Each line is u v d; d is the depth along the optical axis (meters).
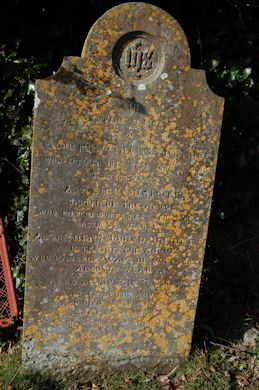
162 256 2.44
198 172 2.36
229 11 3.00
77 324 2.48
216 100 2.28
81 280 2.43
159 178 2.34
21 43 2.83
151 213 2.38
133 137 2.28
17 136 2.86
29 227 2.33
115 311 2.49
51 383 2.52
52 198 2.30
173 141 2.30
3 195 2.93
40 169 2.26
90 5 2.89
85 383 2.55
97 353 2.54
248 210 3.31
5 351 2.67
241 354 2.66
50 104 2.20
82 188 2.31
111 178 2.31
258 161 3.18
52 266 2.39
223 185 3.23
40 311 2.44
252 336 2.75
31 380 2.48
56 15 2.87
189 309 2.53
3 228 2.67
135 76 2.22
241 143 3.14
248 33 3.01
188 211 2.40
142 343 2.55
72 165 2.28
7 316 2.77
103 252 2.40
